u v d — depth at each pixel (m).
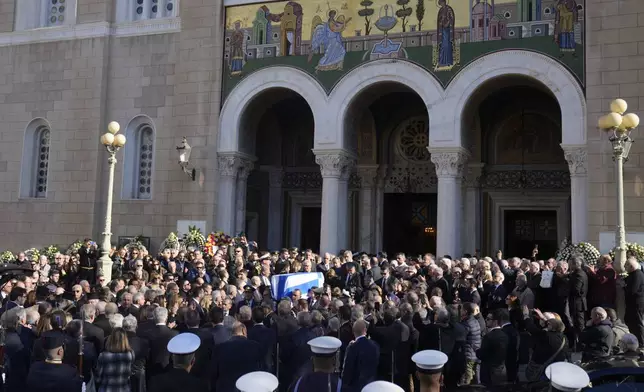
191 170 25.59
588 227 20.55
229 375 8.55
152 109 26.58
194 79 26.03
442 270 16.44
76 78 27.61
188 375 7.21
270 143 31.11
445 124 22.64
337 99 24.11
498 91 25.98
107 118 27.27
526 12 22.09
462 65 22.64
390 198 29.72
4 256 26.16
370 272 17.36
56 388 7.27
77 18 27.84
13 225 27.97
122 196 26.70
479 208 27.86
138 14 27.91
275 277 15.73
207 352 9.47
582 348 10.88
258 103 26.27
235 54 25.70
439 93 22.81
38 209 27.64
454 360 10.52
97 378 7.65
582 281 14.29
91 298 12.38
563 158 27.00
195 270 17.36
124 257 21.06
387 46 23.69
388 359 10.40
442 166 22.61
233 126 25.41
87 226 26.78
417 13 23.44
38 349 8.35
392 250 29.50
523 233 28.05
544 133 27.36
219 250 21.48
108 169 27.09
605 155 20.52
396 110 29.09
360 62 24.00
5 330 9.27
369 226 29.22
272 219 30.94
